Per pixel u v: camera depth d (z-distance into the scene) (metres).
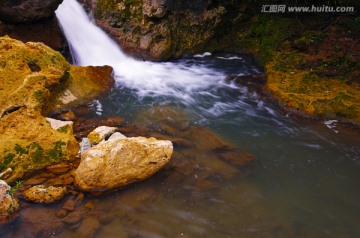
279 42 10.35
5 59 6.30
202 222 4.58
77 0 9.92
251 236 4.46
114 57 9.78
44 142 5.26
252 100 8.37
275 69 9.17
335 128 7.21
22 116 5.62
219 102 8.19
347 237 4.61
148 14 9.97
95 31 9.90
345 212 5.06
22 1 7.48
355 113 7.35
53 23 8.56
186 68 10.24
